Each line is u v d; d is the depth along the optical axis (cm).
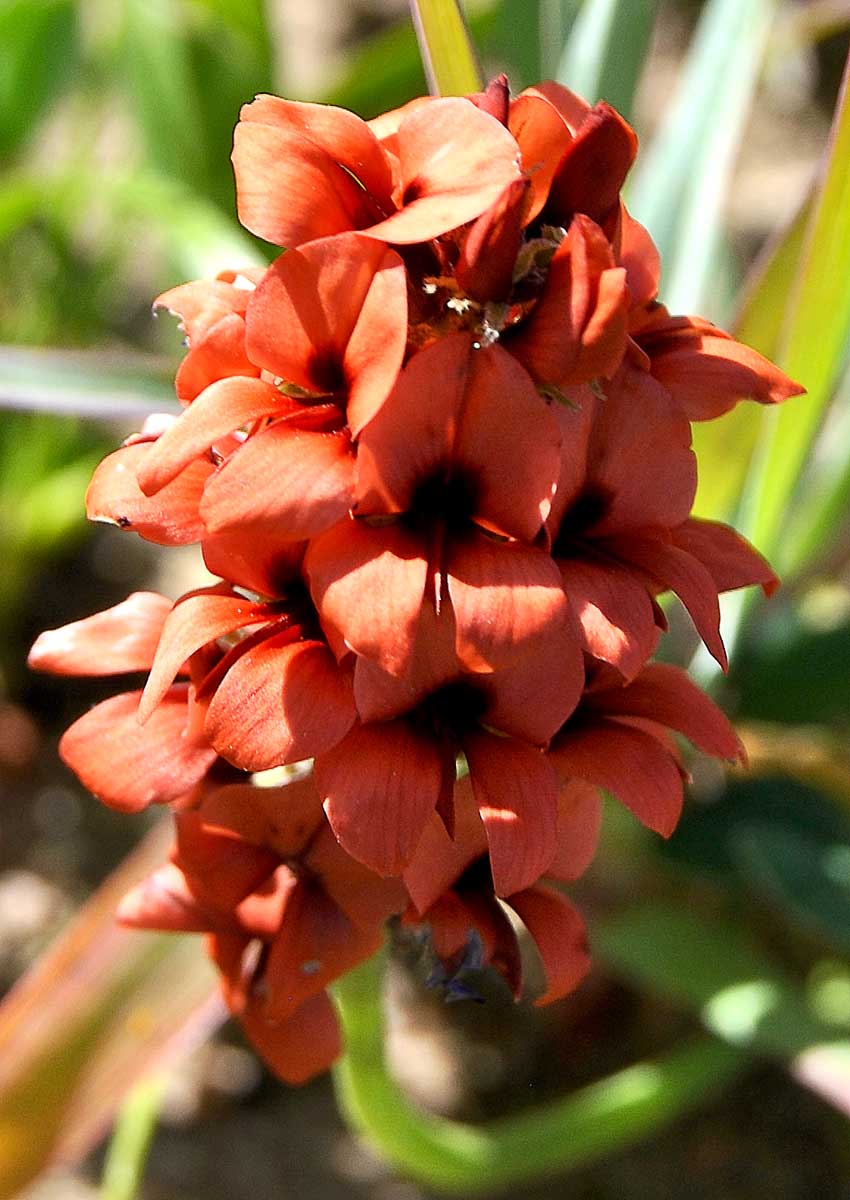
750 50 27
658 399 19
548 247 19
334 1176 32
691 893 32
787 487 26
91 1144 25
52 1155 25
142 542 42
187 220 31
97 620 21
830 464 32
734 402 20
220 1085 33
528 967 33
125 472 20
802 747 28
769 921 33
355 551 19
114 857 36
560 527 19
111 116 47
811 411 25
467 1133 27
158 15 37
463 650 19
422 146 19
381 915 20
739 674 31
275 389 19
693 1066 29
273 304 19
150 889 21
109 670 21
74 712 39
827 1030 27
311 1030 21
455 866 20
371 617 18
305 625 20
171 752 20
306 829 20
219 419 19
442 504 19
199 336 20
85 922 25
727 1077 30
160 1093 28
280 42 55
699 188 27
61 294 40
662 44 55
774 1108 32
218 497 18
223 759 21
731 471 26
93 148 42
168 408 24
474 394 18
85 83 42
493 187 18
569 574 19
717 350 20
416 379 18
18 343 40
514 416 18
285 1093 33
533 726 19
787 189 50
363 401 18
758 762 29
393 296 18
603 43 25
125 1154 27
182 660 19
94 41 42
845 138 22
